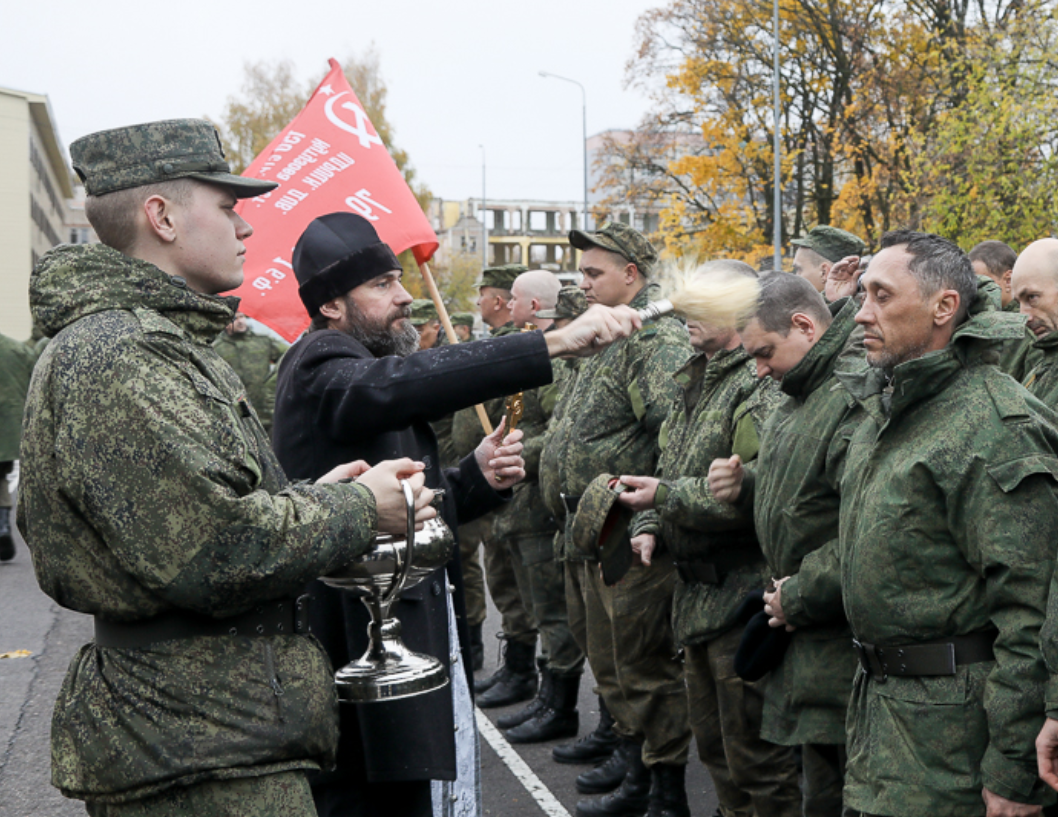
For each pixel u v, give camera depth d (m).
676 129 26.33
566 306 4.82
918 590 2.21
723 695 3.18
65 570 1.69
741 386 3.23
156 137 1.83
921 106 20.73
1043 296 3.52
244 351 9.47
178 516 1.61
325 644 2.51
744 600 2.94
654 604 3.64
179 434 1.63
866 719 2.34
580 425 3.96
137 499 1.61
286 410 2.49
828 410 2.70
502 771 4.43
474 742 2.71
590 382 4.10
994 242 4.82
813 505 2.70
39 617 6.75
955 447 2.17
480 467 2.83
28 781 4.13
